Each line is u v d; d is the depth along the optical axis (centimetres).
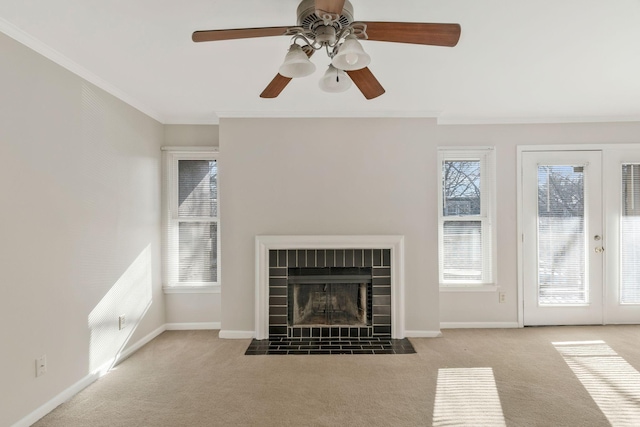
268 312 382
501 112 390
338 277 385
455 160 421
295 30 171
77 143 271
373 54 248
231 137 385
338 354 338
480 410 240
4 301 209
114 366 315
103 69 274
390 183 385
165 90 320
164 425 225
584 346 354
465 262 420
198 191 420
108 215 309
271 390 270
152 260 388
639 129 412
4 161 210
